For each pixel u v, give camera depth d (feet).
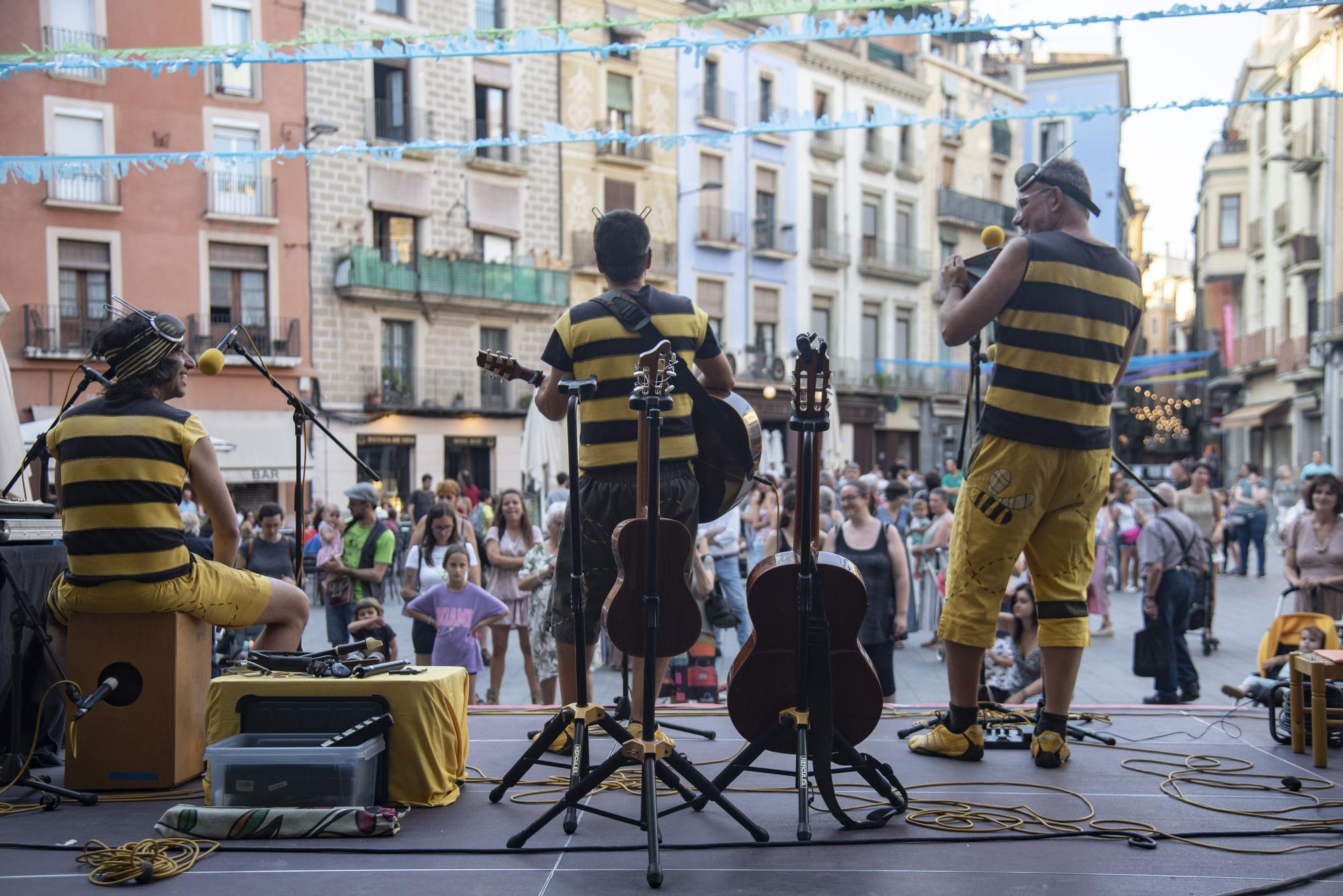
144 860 9.15
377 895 8.72
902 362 125.90
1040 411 11.96
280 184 84.48
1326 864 9.30
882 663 21.48
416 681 11.19
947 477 80.69
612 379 12.07
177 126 80.02
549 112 99.04
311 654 12.04
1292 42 106.32
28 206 75.10
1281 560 76.95
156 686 11.94
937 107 135.85
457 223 94.02
